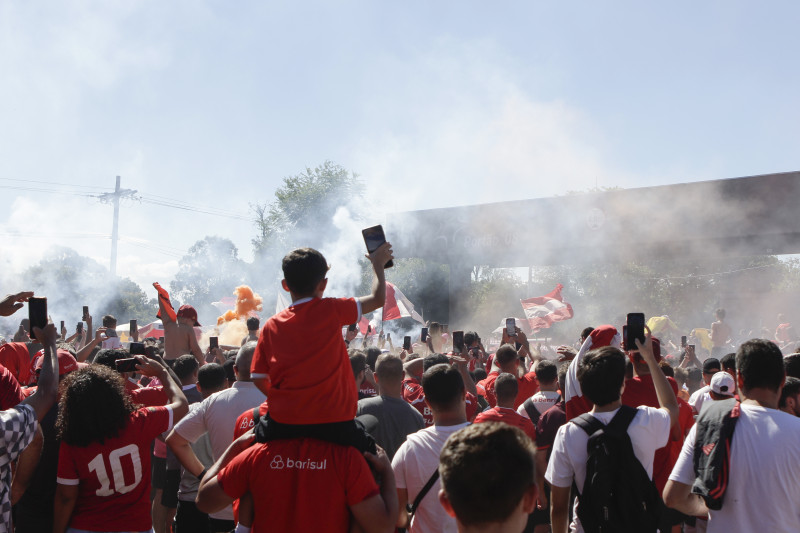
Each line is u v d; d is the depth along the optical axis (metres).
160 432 4.00
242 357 4.54
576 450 3.33
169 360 7.75
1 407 3.67
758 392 3.28
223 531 4.71
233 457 3.03
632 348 3.83
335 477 2.77
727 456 3.13
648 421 3.33
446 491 2.08
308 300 2.96
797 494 3.02
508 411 4.66
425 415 5.64
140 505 3.89
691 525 5.12
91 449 3.73
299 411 2.78
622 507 3.14
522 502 2.05
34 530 4.20
